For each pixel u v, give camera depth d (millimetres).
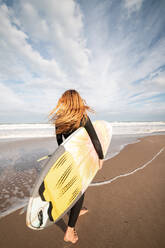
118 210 1744
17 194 2133
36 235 1354
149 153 4664
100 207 1802
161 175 2855
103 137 1761
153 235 1348
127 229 1430
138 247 1214
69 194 1140
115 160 3848
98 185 2391
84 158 1263
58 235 1362
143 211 1723
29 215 970
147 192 2186
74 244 1254
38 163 3592
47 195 1045
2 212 1684
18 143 6113
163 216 1626
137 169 3174
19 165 3420
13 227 1446
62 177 1115
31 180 2643
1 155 4215
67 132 1233
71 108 1117
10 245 1232
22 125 23156
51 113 1202
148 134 10703
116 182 2518
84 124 1110
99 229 1431
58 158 1104
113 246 1230
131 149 5246
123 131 13188
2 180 2609
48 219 1058
